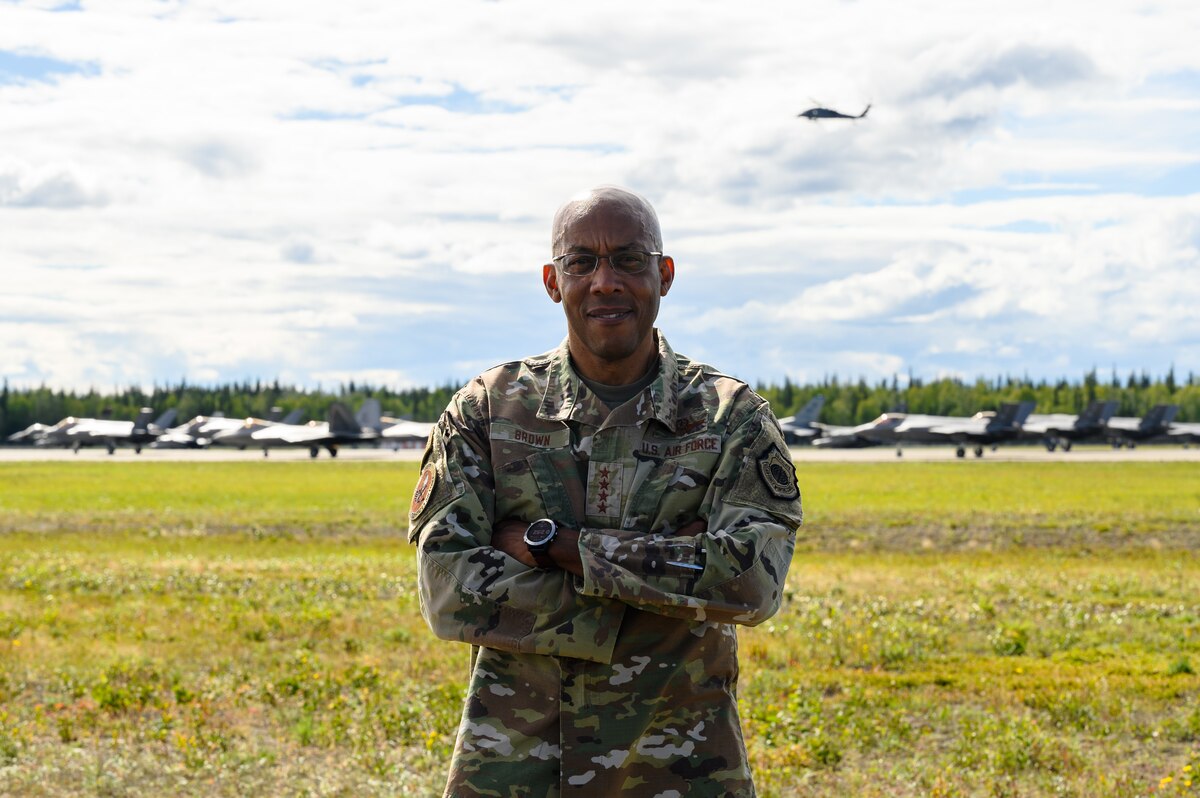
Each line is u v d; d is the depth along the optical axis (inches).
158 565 727.7
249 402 7755.9
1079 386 7559.1
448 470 116.3
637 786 108.7
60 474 2231.8
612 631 108.3
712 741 110.6
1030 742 303.3
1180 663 418.6
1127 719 342.0
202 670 408.2
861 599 570.3
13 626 495.2
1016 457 3041.3
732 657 114.7
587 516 114.6
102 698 348.8
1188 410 6998.0
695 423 116.8
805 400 7564.0
